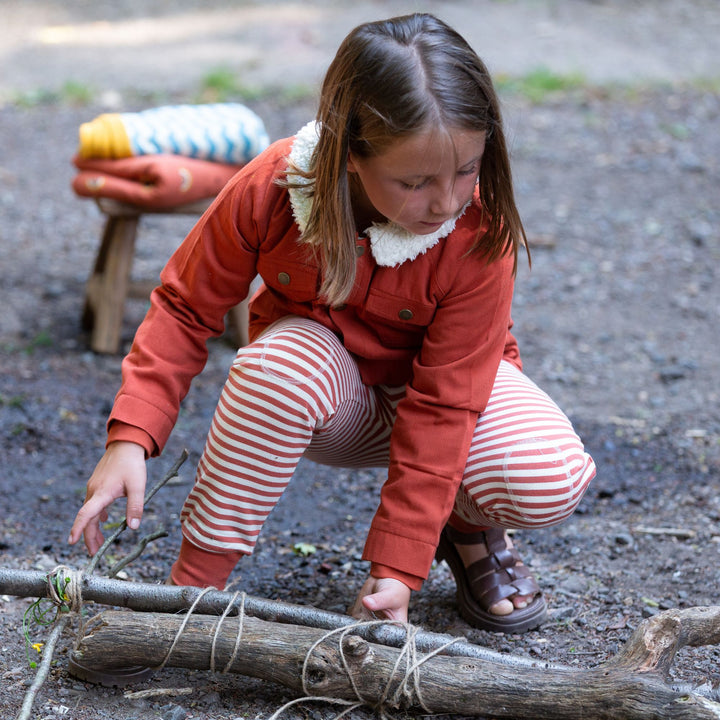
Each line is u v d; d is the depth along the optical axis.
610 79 7.57
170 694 1.70
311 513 2.68
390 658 1.57
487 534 2.03
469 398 1.77
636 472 2.91
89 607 2.03
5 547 2.38
